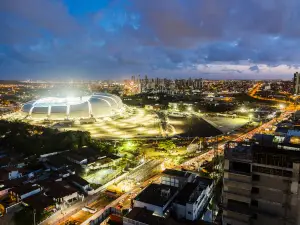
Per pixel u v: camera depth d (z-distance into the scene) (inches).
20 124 6038.4
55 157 4065.0
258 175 1782.7
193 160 4279.0
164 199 2504.9
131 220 2245.3
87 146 4704.7
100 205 2854.3
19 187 2997.0
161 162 4197.8
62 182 3245.6
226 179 1872.5
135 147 4970.5
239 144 2149.4
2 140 4940.9
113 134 6284.5
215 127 7214.6
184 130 6791.3
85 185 3166.8
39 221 2491.4
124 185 3351.4
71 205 2842.0
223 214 1892.2
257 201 1804.9
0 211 2669.8
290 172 1674.5
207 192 2908.5
